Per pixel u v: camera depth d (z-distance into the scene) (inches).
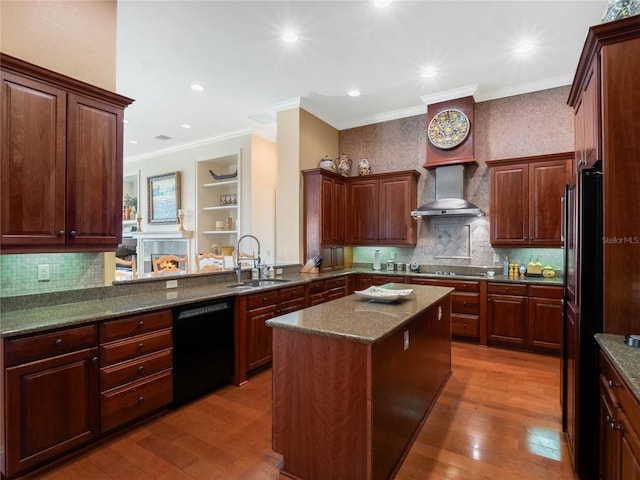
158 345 96.4
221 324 116.6
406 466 77.4
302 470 72.4
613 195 65.9
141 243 295.9
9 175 76.7
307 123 194.4
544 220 154.9
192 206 263.0
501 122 174.7
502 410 102.3
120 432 90.5
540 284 149.6
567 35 124.9
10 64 76.2
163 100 183.0
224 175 258.1
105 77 100.5
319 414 70.0
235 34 123.6
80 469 76.2
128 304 96.7
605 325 66.6
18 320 77.5
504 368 135.3
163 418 98.1
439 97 177.0
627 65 65.1
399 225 193.8
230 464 78.4
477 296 164.1
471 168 182.7
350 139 222.4
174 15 112.2
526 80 161.9
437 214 177.3
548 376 127.4
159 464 78.2
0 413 69.2
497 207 164.6
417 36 125.4
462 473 75.0
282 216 193.5
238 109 196.1
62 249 86.1
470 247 184.9
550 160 154.1
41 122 81.7
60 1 91.4
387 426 72.1
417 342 91.7
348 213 210.7
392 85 166.1
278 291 140.7
